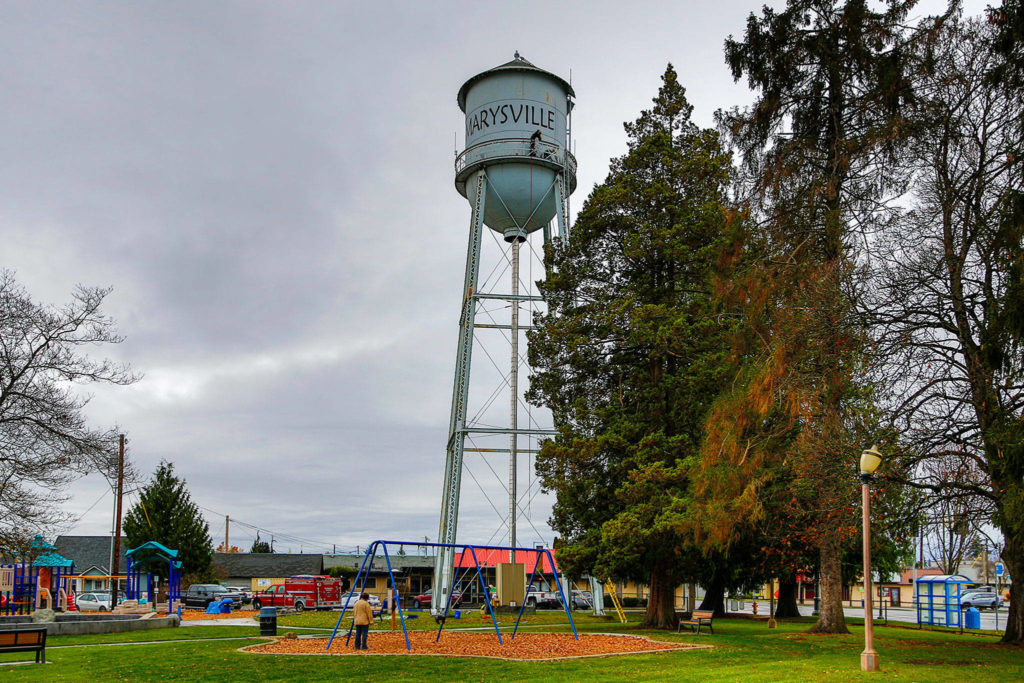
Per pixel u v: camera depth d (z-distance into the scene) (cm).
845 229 2792
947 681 1845
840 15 2927
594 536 3472
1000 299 2241
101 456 3291
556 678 1930
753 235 2931
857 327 2564
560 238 4319
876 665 2047
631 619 4425
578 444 3425
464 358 4372
